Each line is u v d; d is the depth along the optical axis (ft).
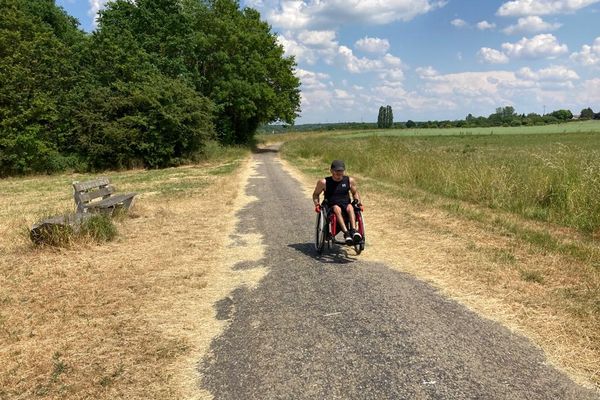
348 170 64.75
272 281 19.74
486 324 14.73
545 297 16.60
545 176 34.60
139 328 15.05
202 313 16.39
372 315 15.70
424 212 33.32
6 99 84.84
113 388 11.52
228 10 148.66
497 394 10.89
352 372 12.03
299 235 28.48
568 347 13.04
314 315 15.89
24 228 28.96
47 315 15.97
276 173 68.85
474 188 38.42
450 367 12.15
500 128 292.61
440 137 190.39
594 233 25.98
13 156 84.02
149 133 92.38
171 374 12.21
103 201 33.27
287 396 11.03
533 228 27.37
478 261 21.16
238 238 27.91
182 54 130.72
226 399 11.02
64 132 95.25
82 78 101.96
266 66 148.77
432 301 16.83
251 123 162.40
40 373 12.23
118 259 22.90
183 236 28.22
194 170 80.74
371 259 22.59
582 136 183.21
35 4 122.93
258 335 14.47
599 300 16.14
